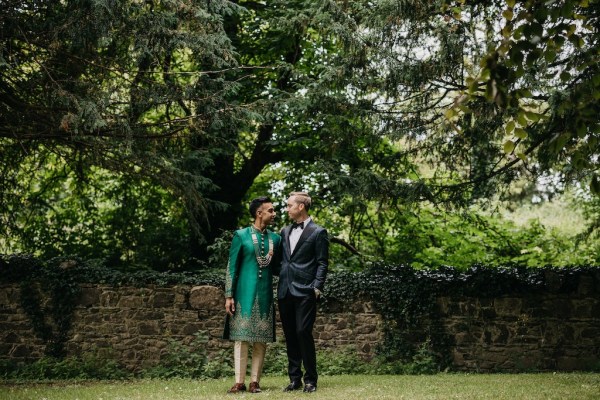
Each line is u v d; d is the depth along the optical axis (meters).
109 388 7.84
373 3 10.84
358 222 15.51
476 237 15.40
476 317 10.57
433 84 10.33
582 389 6.53
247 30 14.55
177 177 11.74
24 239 14.88
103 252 15.56
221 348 10.70
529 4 4.56
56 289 10.85
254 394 6.43
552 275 10.39
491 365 10.44
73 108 9.23
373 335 10.73
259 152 15.27
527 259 15.58
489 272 10.60
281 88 14.80
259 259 6.75
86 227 16.06
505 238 16.05
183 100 10.31
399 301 10.70
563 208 22.47
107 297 10.92
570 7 4.58
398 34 9.95
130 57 10.05
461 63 9.84
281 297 6.77
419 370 10.10
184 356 10.43
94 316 10.88
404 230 15.62
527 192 15.58
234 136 13.64
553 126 8.91
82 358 10.62
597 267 10.45
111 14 8.85
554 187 15.06
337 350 10.73
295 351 6.92
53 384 9.05
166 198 15.65
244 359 6.77
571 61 7.96
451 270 10.92
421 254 15.09
